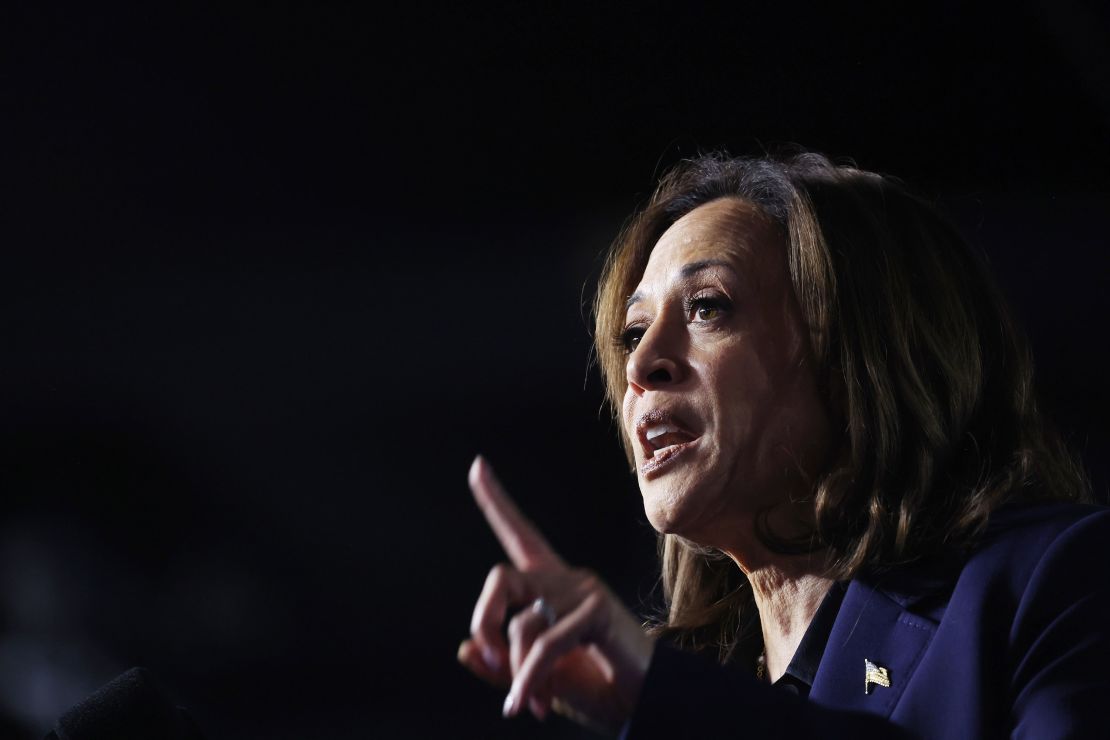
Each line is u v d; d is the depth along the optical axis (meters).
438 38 13.51
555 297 14.67
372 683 14.11
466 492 14.72
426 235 14.95
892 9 11.72
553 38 13.16
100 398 14.95
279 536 14.77
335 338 15.07
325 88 14.06
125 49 13.83
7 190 14.62
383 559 14.62
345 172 14.61
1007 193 12.43
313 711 14.06
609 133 13.70
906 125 12.41
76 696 13.73
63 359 14.98
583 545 14.24
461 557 14.62
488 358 14.84
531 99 13.72
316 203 14.89
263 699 14.06
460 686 14.03
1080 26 11.23
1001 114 12.10
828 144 12.70
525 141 14.07
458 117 14.12
